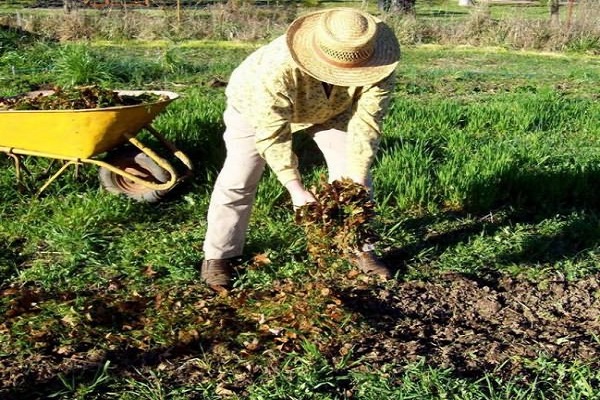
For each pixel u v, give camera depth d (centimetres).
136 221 634
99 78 1223
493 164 719
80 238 580
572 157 802
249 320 473
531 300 513
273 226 603
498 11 2797
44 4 2725
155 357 437
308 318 464
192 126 791
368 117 461
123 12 2088
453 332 464
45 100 664
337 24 416
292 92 440
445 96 1230
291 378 412
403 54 1830
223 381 414
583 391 395
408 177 693
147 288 520
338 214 446
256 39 1959
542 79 1438
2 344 446
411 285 524
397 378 411
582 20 2003
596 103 1098
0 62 1359
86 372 423
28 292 502
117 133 643
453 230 626
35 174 709
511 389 398
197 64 1485
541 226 635
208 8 2284
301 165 762
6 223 616
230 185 502
